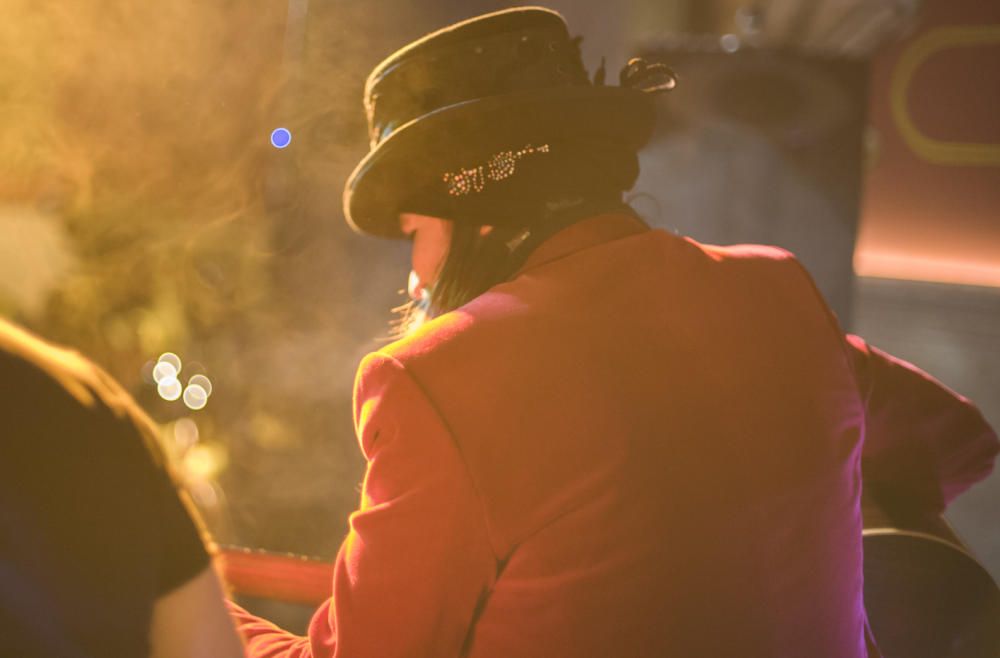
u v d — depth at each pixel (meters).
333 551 2.29
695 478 1.43
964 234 7.23
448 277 1.56
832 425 1.54
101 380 1.21
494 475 1.41
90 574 1.16
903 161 7.23
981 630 1.73
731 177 4.02
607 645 1.42
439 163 1.54
